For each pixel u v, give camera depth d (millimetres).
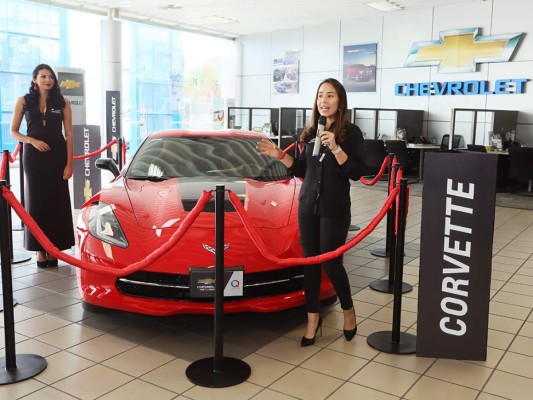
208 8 10258
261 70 13312
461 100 10031
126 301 2658
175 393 2195
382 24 10953
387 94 11062
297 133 10484
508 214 6758
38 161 3824
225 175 3482
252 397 2172
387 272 4051
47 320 2969
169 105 13195
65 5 10180
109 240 2744
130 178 3463
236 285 2422
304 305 3004
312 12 10586
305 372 2402
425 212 2469
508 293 3615
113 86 10570
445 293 2512
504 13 9359
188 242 2648
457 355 2551
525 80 9227
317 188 2551
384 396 2201
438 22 10156
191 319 3008
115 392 2197
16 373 2318
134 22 11727
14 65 10422
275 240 2754
